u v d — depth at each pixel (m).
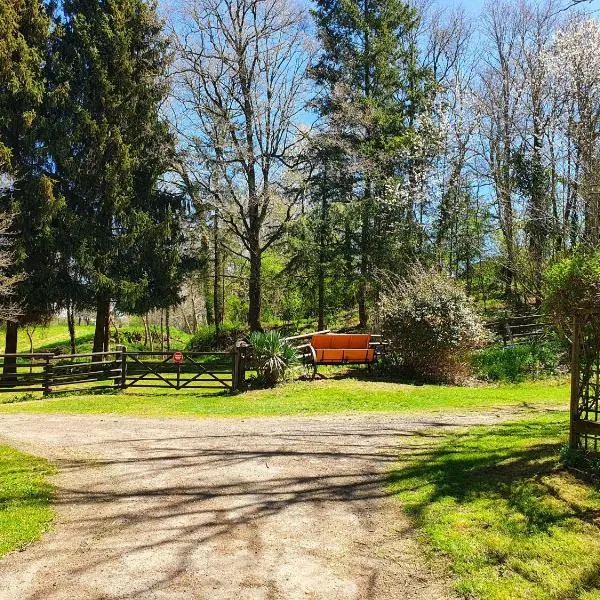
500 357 15.17
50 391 14.82
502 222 23.44
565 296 6.86
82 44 22.67
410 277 18.80
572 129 19.72
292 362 14.47
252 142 25.95
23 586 3.75
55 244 20.81
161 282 23.44
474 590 3.53
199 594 3.62
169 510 5.13
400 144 26.08
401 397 11.83
